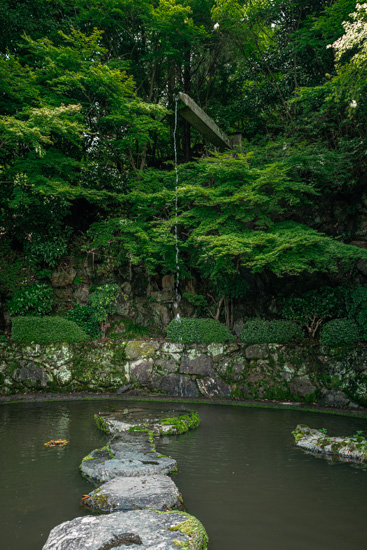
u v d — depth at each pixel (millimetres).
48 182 12312
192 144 19328
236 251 10367
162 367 12133
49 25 13938
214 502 4562
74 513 4219
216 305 14602
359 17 8328
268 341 11875
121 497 4348
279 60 16234
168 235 12938
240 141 14844
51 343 12195
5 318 13367
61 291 14555
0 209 14172
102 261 15250
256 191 11094
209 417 9125
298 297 13359
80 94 14320
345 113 12945
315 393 10812
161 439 7207
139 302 15000
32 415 9016
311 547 3627
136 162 16891
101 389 12094
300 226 11445
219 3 14438
